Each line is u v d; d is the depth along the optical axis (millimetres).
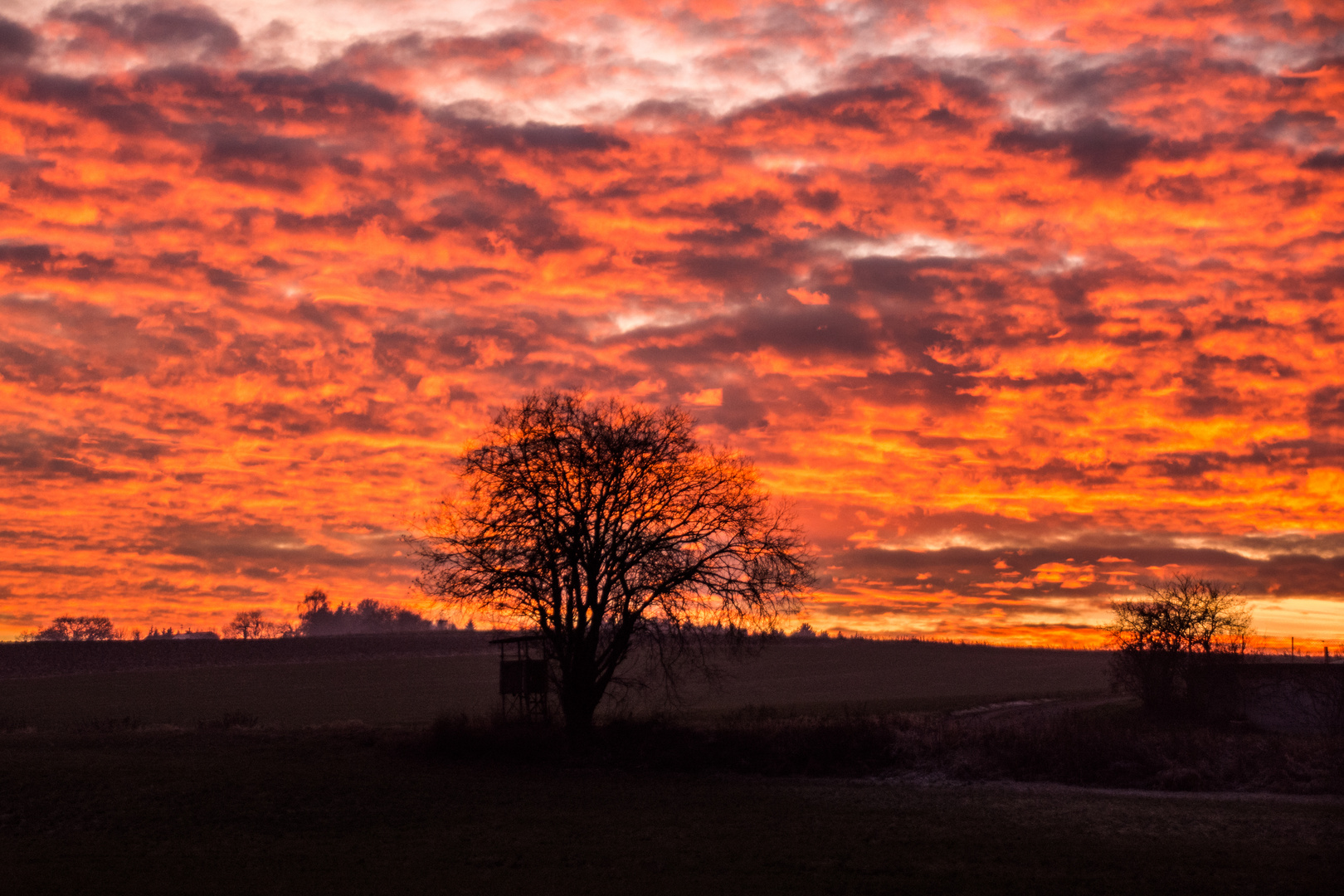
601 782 38531
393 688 97062
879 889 22297
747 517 45500
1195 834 27906
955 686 99188
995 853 25656
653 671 46688
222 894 22031
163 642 136250
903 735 43438
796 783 38969
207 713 76625
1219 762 38906
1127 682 61750
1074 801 33969
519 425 45750
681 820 30922
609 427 45750
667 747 43344
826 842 27266
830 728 44281
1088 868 24000
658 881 23219
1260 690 57531
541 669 48750
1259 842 26734
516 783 37719
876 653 143125
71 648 128875
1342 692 55438
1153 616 60094
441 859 25875
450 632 155125
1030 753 40844
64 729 51906
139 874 23969
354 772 38156
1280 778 37000
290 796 33344
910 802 33938
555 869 24500
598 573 45219
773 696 88125
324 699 87938
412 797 34250
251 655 130375
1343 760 38000
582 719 45125
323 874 24078
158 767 37000
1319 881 22406
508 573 43750
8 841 27469
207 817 30531
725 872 24078
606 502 45281
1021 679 108125
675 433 46156
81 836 28172
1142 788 37438
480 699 86625
